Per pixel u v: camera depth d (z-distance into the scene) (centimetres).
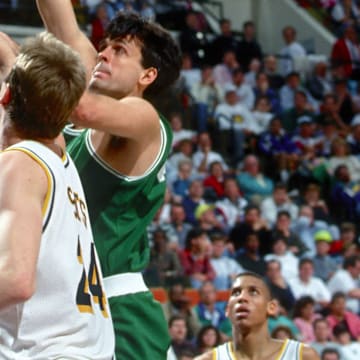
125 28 419
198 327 1145
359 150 1855
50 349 312
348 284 1355
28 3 1928
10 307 299
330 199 1689
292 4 2336
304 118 1880
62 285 317
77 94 324
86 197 405
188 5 2105
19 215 302
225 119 1761
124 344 409
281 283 1276
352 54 2111
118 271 414
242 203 1529
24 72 317
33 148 321
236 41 1975
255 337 649
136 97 399
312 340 1182
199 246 1290
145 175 408
